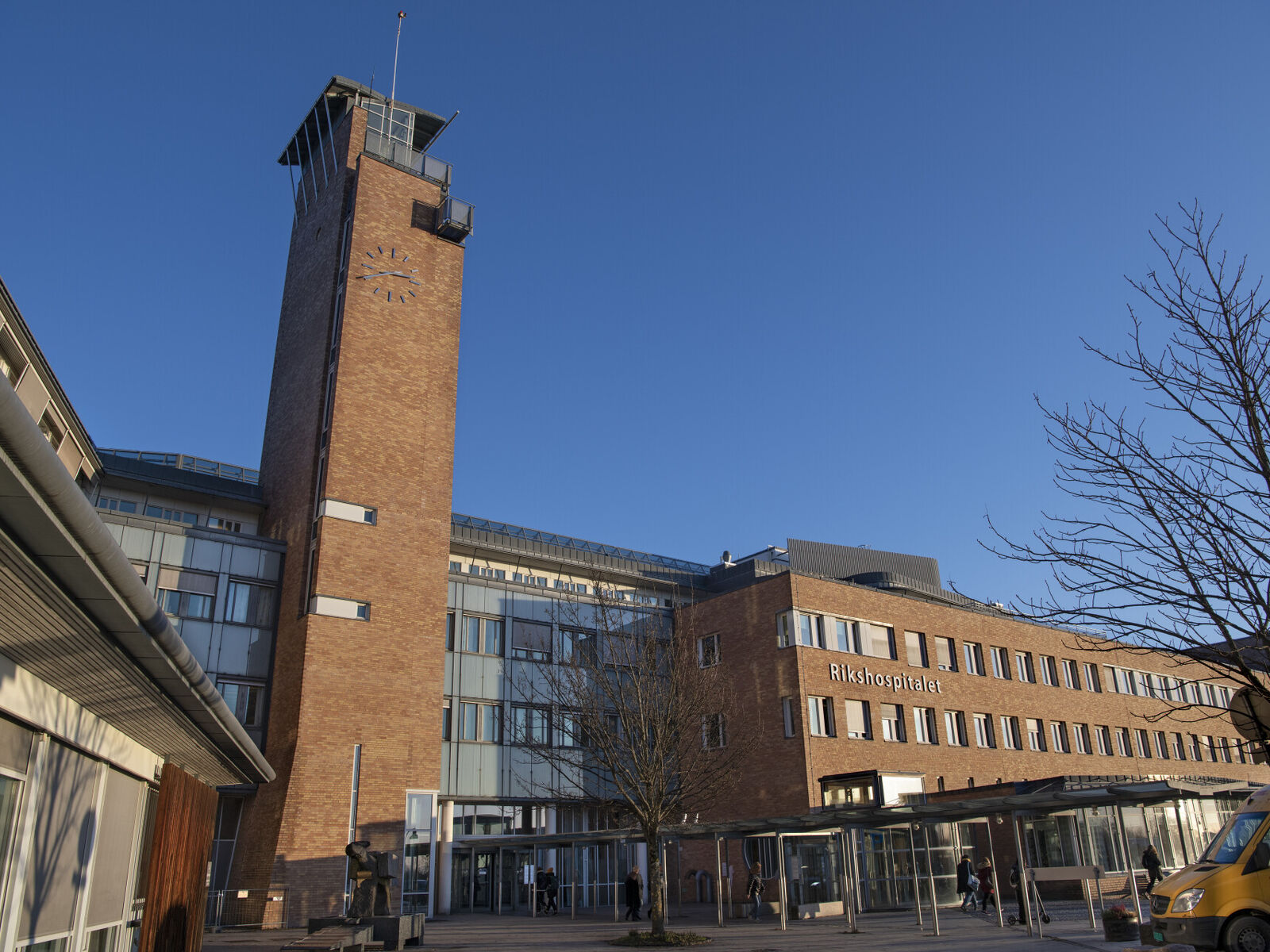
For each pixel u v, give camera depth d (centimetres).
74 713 1048
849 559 5594
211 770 1627
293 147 4462
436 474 3756
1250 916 1396
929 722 4203
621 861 4122
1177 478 977
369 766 3225
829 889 3303
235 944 2362
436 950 2192
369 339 3734
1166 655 1066
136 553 3219
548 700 3919
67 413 2547
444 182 4200
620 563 5184
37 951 990
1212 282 1012
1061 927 2295
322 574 3331
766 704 3859
